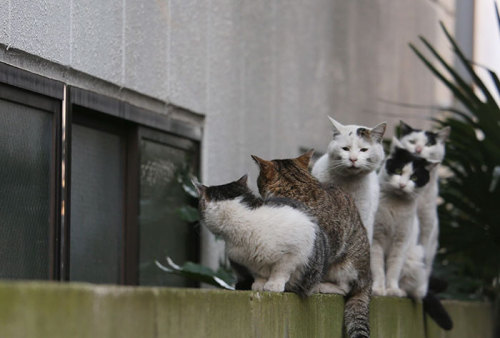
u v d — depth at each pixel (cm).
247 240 505
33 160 603
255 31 913
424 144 893
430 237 820
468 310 928
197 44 801
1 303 267
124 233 731
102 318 318
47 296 287
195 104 796
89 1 644
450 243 935
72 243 664
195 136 803
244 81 889
